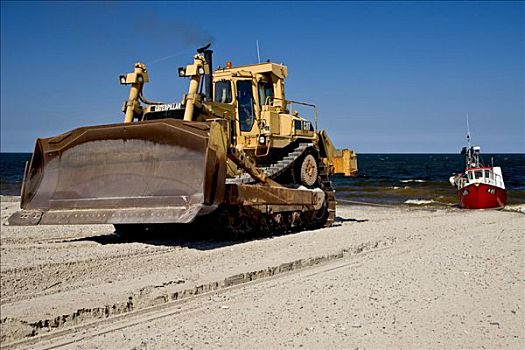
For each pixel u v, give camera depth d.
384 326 5.79
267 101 14.65
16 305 6.56
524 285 7.61
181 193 9.80
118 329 5.84
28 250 10.70
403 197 36.34
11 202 27.62
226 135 10.44
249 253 9.88
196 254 9.86
